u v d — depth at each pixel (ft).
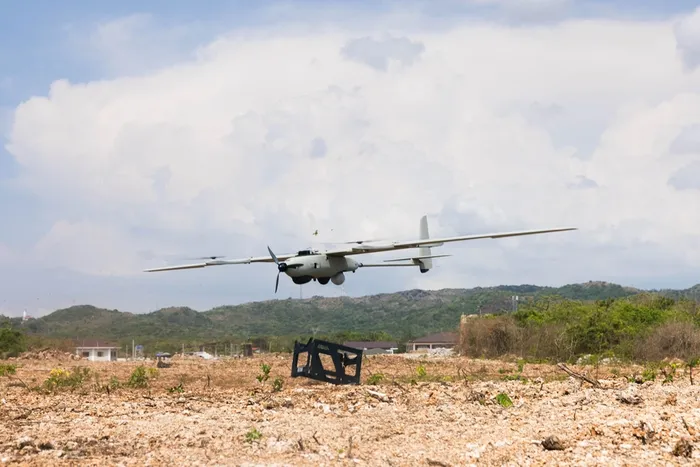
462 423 47.62
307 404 57.72
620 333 138.62
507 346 155.12
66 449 39.17
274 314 432.25
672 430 40.70
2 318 294.66
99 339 270.46
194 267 97.76
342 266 91.20
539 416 49.29
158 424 47.26
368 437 42.78
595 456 36.27
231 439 41.88
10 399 61.57
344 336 310.04
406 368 104.53
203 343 280.10
